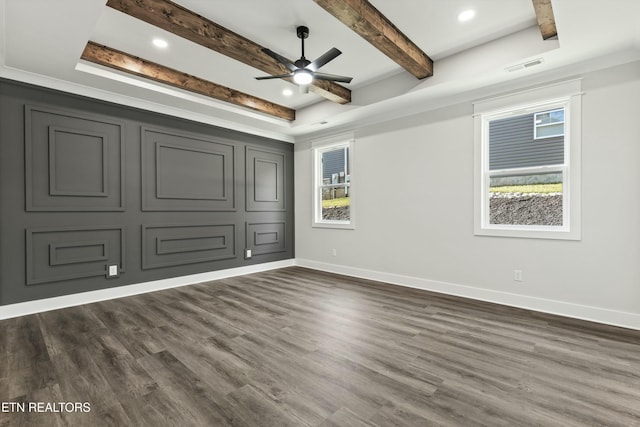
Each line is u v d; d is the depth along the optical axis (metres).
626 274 2.71
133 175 3.86
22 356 2.21
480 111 3.52
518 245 3.29
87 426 1.51
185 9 2.47
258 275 4.96
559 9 2.11
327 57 2.54
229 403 1.69
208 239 4.64
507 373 1.97
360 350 2.31
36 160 3.18
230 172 4.91
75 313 3.14
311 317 3.01
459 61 3.20
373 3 2.42
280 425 1.52
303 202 5.74
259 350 2.31
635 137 2.67
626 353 2.23
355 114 4.39
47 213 3.25
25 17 2.20
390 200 4.38
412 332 2.63
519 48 2.82
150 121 4.02
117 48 3.07
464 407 1.65
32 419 1.56
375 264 4.59
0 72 2.95
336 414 1.60
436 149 3.90
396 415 1.59
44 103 3.22
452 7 2.48
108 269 3.64
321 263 5.40
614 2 2.02
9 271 3.03
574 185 2.94
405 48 2.90
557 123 3.14
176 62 3.37
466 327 2.74
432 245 3.96
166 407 1.66
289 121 5.09
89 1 2.05
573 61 2.85
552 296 3.09
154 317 3.02
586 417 1.56
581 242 2.92
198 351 2.30
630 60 2.68
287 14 2.56
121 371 2.02
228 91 4.11
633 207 2.68
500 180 3.51
